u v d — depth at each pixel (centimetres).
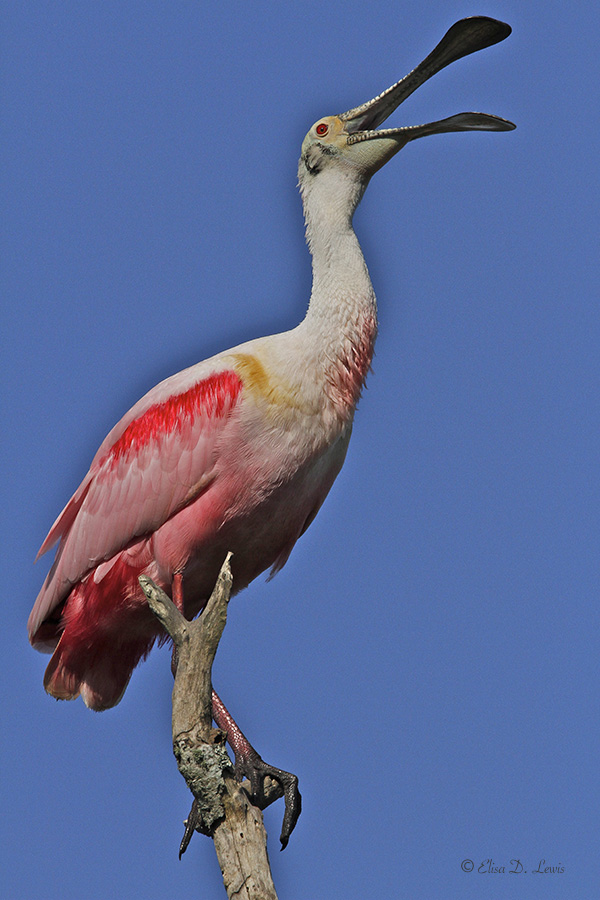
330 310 1145
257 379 1131
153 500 1169
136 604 1198
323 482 1192
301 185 1249
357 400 1159
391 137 1215
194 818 1052
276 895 884
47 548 1273
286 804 1046
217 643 917
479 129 1249
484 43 1217
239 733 1090
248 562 1202
